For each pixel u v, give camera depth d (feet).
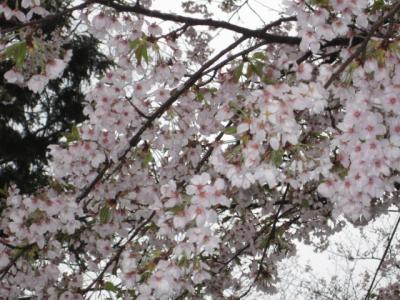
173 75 11.15
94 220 13.87
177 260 7.89
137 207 13.52
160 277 7.68
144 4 12.57
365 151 7.46
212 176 11.70
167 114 11.64
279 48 13.43
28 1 10.43
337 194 8.25
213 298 18.72
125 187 12.29
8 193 13.80
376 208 18.12
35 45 9.37
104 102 11.02
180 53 11.11
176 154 12.11
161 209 7.91
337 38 10.93
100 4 10.72
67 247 15.66
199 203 7.37
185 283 8.34
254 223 19.26
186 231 7.65
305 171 7.92
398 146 7.74
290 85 9.14
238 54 10.62
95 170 12.28
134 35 10.73
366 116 7.44
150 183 12.81
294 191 17.06
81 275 12.85
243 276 19.97
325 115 13.51
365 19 8.91
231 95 11.39
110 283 10.36
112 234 14.06
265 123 7.22
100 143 11.31
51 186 11.83
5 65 29.71
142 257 9.52
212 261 17.76
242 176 7.41
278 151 7.35
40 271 12.25
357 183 7.79
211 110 11.87
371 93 8.11
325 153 8.12
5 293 12.31
